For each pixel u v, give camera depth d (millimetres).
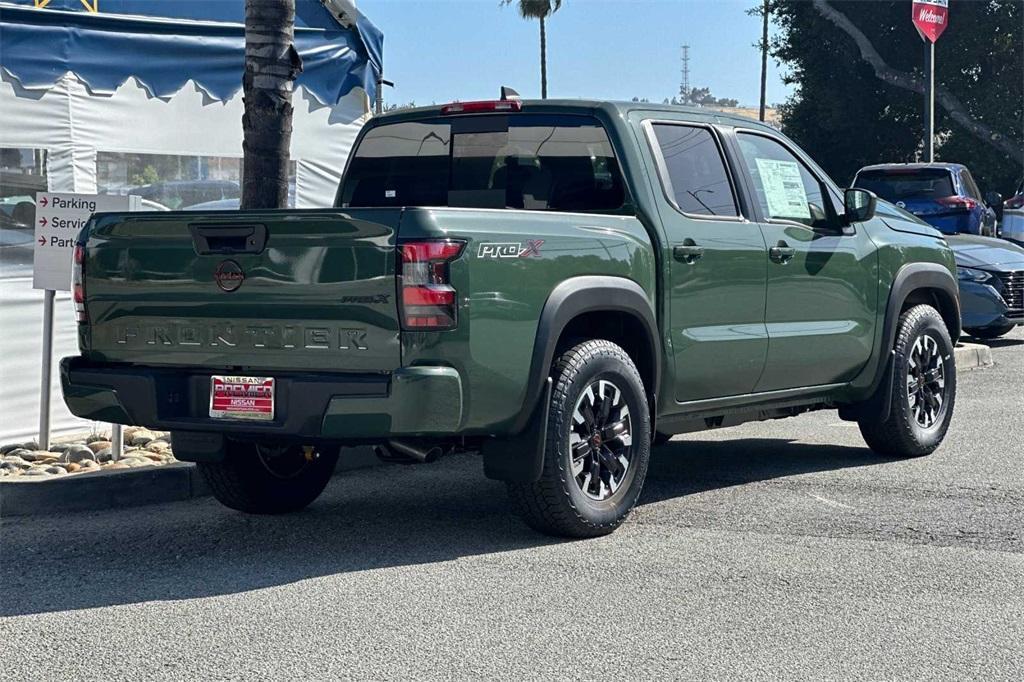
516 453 6016
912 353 8500
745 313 7184
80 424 9688
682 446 9258
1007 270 14758
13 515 7031
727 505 7117
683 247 6773
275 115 8820
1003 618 5035
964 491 7441
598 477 6324
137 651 4672
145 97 10039
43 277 8211
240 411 5844
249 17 8812
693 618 5031
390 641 4758
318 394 5598
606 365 6250
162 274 6020
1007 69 37625
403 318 5492
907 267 8445
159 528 6703
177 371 6078
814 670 4438
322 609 5176
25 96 9438
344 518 6902
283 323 5738
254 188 8820
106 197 8141
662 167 6891
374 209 5555
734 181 7320
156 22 9984
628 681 4324
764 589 5434
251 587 5520
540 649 4660
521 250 5859
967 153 38312
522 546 6199
